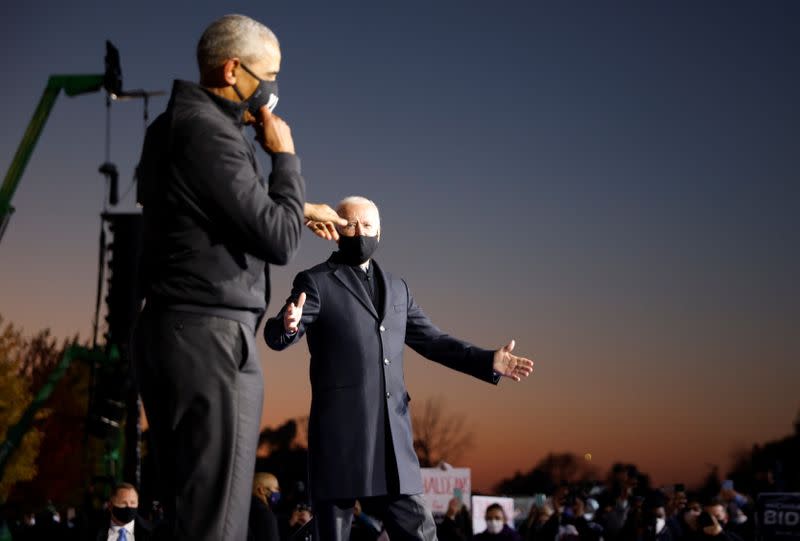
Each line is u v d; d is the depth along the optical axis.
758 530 8.52
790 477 14.49
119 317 16.52
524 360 4.90
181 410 2.78
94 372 17.59
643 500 13.23
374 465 4.69
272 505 8.29
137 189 3.01
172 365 2.78
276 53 3.06
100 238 18.70
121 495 8.52
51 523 13.41
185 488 2.75
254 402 2.87
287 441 45.16
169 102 2.96
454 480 15.96
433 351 5.02
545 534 14.86
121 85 20.53
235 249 2.86
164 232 2.85
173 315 2.81
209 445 2.77
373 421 4.72
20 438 25.08
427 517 4.77
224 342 2.82
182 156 2.83
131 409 17.64
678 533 11.68
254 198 2.81
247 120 3.09
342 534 4.73
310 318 4.73
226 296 2.83
